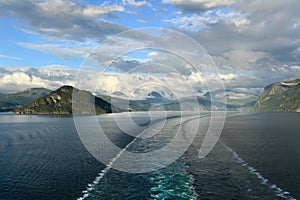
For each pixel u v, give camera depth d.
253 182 32.19
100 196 28.08
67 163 42.06
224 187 30.44
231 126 116.75
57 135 84.94
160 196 27.92
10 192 29.50
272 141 67.12
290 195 28.30
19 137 84.06
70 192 29.25
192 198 27.42
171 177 33.88
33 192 29.42
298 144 61.81
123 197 27.75
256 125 124.81
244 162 41.84
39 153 52.06
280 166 39.62
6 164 42.38
